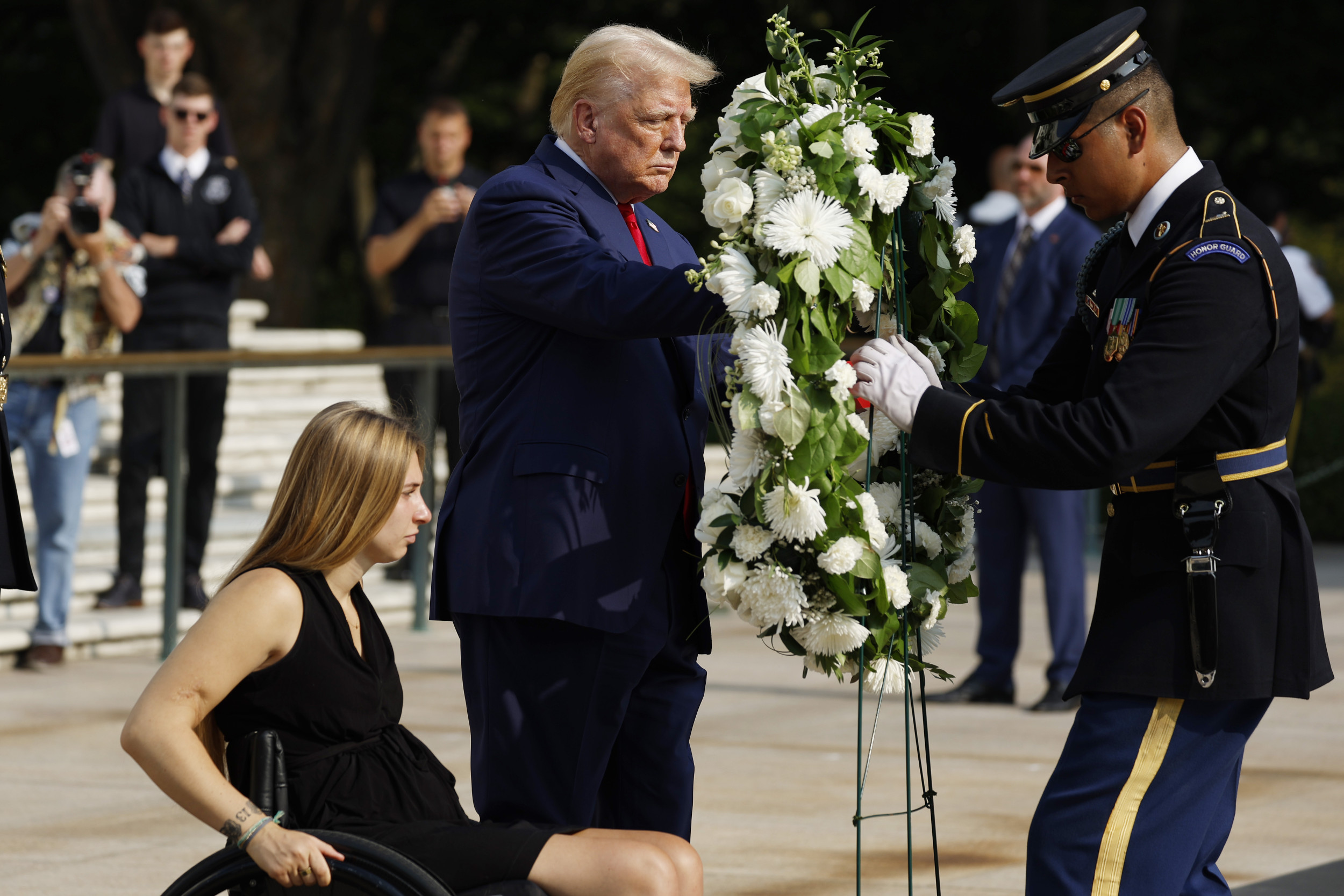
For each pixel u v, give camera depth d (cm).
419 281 1703
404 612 1694
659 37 663
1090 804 564
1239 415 557
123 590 1566
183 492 1484
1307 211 3975
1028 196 1310
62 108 4200
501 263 632
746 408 566
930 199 616
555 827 588
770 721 1246
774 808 988
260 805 557
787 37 603
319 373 2156
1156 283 557
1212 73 3672
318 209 3080
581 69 652
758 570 574
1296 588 561
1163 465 567
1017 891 823
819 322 567
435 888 524
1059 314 1295
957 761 1116
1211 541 552
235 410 2008
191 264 1564
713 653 1562
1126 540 572
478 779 652
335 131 3080
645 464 641
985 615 1330
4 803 996
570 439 632
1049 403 631
